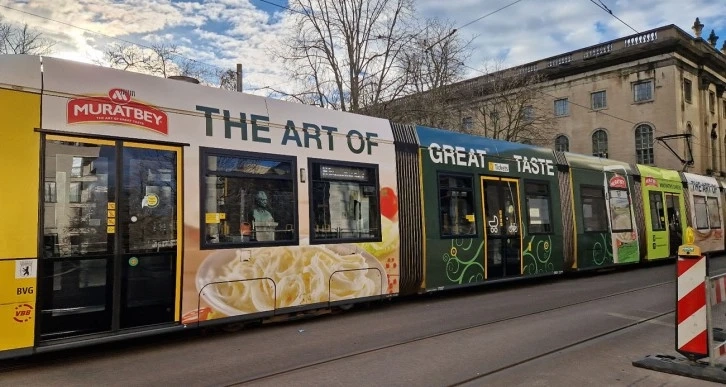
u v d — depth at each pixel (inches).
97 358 252.8
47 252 232.4
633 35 1596.9
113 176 254.1
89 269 243.3
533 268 487.2
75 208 241.8
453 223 421.7
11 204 224.7
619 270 634.8
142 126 265.7
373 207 368.2
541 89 1627.7
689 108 1583.4
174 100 280.7
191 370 231.9
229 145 297.4
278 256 310.8
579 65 1680.6
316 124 344.2
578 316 347.3
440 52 1123.9
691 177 778.8
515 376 221.8
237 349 269.1
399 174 388.5
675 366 228.1
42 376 223.5
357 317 351.3
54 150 238.4
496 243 454.6
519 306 387.2
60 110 241.6
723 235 834.8
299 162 328.8
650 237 648.4
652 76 1557.6
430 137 419.2
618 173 617.3
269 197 312.2
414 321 336.5
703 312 230.7
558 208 523.8
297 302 317.7
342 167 352.8
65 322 234.8
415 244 391.5
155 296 262.4
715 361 228.4
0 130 225.1
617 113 1616.6
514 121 1358.3
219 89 302.5
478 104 1358.3
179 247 271.4
